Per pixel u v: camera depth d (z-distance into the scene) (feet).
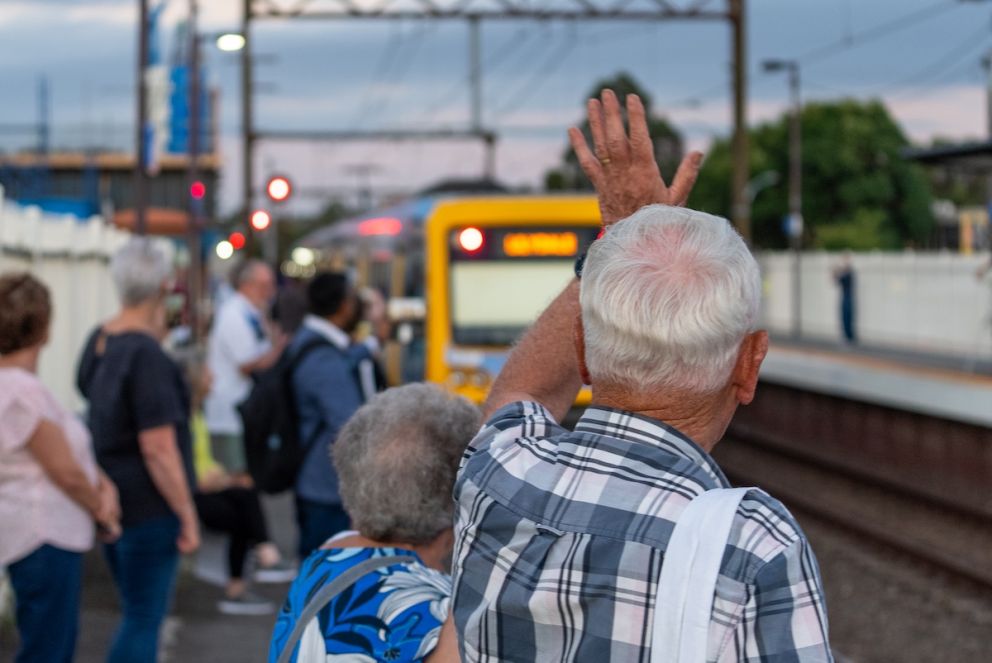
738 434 61.87
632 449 6.53
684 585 5.99
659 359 6.46
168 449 16.31
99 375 16.51
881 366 90.22
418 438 9.37
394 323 55.57
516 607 6.40
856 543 37.42
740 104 87.61
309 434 20.11
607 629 6.13
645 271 6.52
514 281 44.42
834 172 266.77
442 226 44.42
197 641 24.00
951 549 35.83
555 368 8.04
